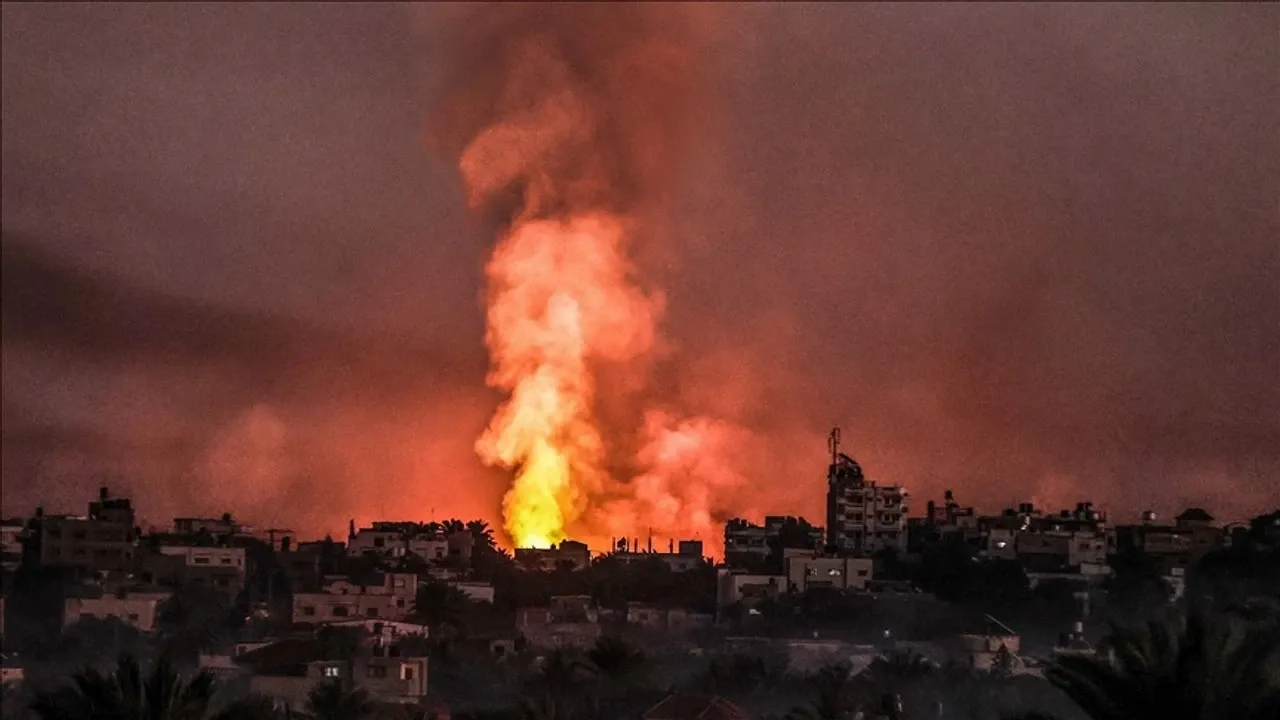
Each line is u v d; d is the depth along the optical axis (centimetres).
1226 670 13575
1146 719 13675
